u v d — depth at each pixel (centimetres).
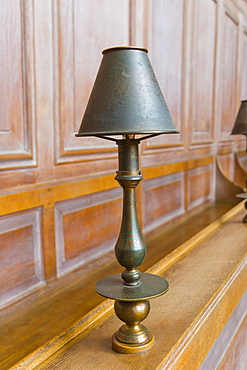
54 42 207
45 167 206
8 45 180
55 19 206
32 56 193
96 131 80
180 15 347
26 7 187
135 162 89
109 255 268
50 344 95
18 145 190
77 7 221
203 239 204
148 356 90
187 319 110
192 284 139
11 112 185
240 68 541
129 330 93
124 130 78
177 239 316
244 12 532
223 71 475
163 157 335
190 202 397
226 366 150
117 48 84
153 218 325
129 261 89
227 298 141
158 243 307
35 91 196
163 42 319
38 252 205
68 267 228
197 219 383
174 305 120
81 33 227
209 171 444
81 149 231
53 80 208
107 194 264
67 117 220
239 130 252
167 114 84
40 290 205
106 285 92
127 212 90
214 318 125
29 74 192
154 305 121
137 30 278
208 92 429
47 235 209
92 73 239
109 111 80
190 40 367
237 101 542
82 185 233
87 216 243
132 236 89
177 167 358
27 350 160
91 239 248
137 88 81
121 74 82
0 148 179
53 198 211
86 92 235
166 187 345
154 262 262
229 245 192
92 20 235
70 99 222
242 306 173
